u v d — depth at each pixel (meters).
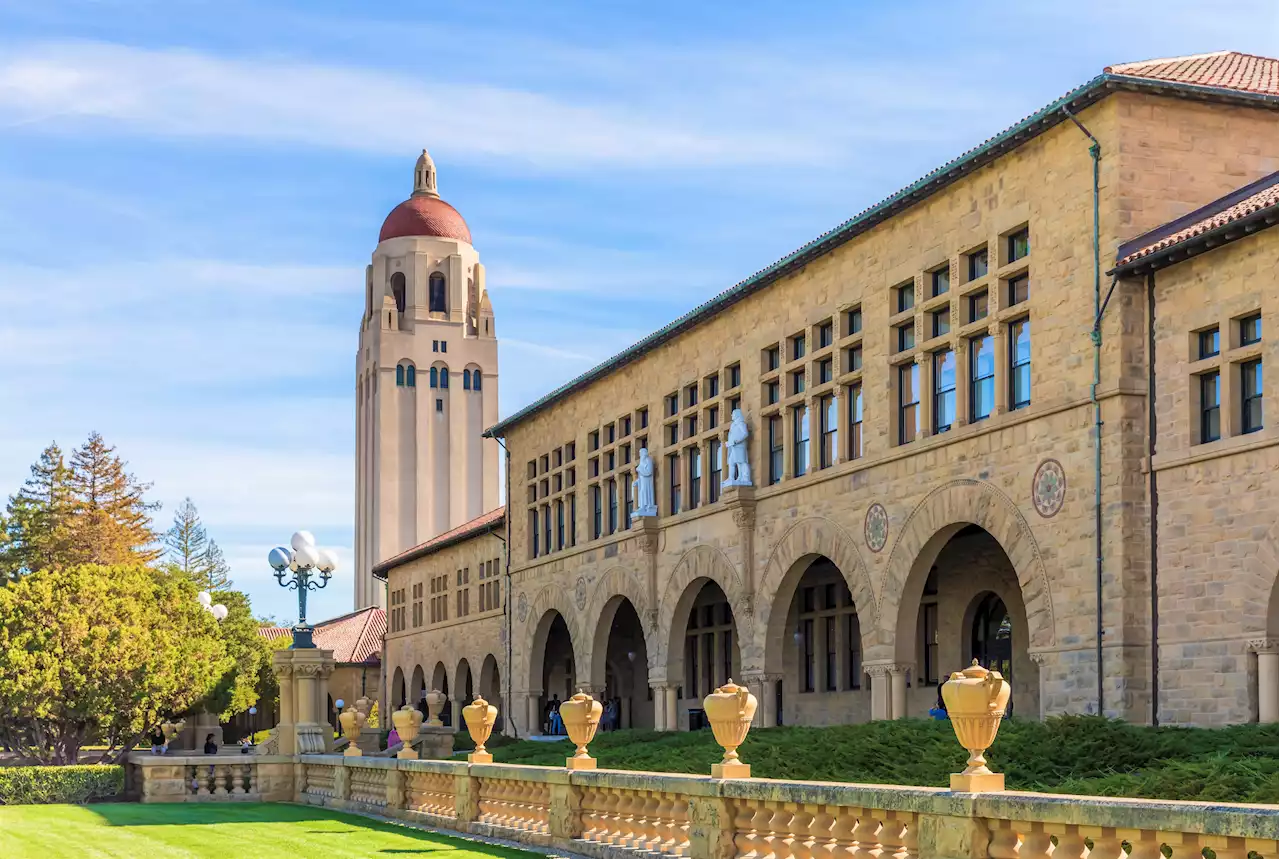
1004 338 29.11
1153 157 26.52
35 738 45.72
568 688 63.41
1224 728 22.00
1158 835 9.91
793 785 13.71
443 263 143.50
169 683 43.91
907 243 32.16
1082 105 26.88
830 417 35.38
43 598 42.88
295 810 27.28
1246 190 26.59
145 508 90.44
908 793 12.09
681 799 16.05
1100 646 25.72
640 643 58.91
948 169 30.16
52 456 86.19
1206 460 24.45
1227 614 23.81
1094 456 26.19
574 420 52.00
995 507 28.83
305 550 33.53
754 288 38.22
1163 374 25.53
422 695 75.88
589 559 49.78
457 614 68.44
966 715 11.72
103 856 17.89
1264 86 27.80
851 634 40.06
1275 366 23.25
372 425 142.38
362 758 26.91
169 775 31.09
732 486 38.25
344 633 97.50
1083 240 26.91
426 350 141.00
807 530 35.56
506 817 20.64
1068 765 21.59
